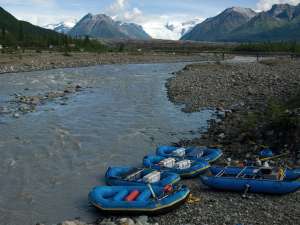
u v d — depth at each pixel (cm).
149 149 2542
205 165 2042
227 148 2405
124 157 2388
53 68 8056
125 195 1664
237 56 12650
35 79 6047
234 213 1551
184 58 11700
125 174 1916
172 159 2089
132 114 3578
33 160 2331
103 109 3800
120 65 9312
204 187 1870
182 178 1992
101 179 2038
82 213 1664
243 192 1762
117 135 2872
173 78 5972
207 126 3077
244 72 6100
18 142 2688
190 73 6525
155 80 6041
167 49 15925
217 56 12444
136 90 5012
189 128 3047
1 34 13812
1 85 5359
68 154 2444
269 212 1548
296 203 1625
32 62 8388
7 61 8175
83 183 1988
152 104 4047
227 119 3127
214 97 4212
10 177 2066
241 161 2141
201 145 2544
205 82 5256
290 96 3753
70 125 3167
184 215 1555
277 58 10450
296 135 2267
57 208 1716
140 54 12612
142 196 1620
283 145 2273
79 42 14750
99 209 1600
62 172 2139
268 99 3816
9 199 1806
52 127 3097
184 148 2319
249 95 4166
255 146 2323
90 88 5203
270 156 2150
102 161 2316
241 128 2717
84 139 2767
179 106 3916
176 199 1588
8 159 2341
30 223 1587
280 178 1778
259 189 1731
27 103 4053
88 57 10562
